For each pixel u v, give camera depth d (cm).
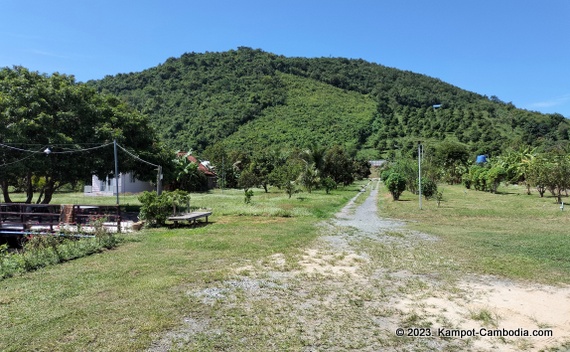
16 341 477
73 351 451
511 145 7925
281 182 3919
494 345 468
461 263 872
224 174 5275
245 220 1748
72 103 2028
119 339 480
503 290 675
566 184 2322
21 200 3086
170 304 603
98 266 866
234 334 496
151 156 2412
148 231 1400
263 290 681
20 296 650
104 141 2048
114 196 3734
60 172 1942
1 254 934
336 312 575
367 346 465
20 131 1756
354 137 9450
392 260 911
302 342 473
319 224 1603
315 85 12262
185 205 1977
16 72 2022
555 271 795
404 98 12250
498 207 2262
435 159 6112
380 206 2536
